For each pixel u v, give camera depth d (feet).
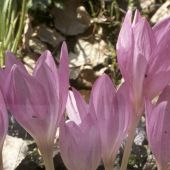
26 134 1.89
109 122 1.03
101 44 2.56
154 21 2.64
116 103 1.02
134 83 1.04
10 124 1.90
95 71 2.42
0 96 0.96
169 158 1.06
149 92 1.05
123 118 1.04
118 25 2.65
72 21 2.64
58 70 0.99
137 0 2.76
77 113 1.03
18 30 2.36
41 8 2.58
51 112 0.99
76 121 1.03
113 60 2.45
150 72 1.03
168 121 1.02
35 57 2.46
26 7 2.38
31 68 2.40
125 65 1.04
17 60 0.98
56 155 1.72
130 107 1.06
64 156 1.02
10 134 1.88
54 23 2.62
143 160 1.81
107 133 1.05
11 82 0.95
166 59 1.02
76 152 1.01
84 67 2.41
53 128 1.02
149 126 1.05
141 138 1.87
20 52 2.45
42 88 0.95
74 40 2.58
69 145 1.01
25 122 0.99
